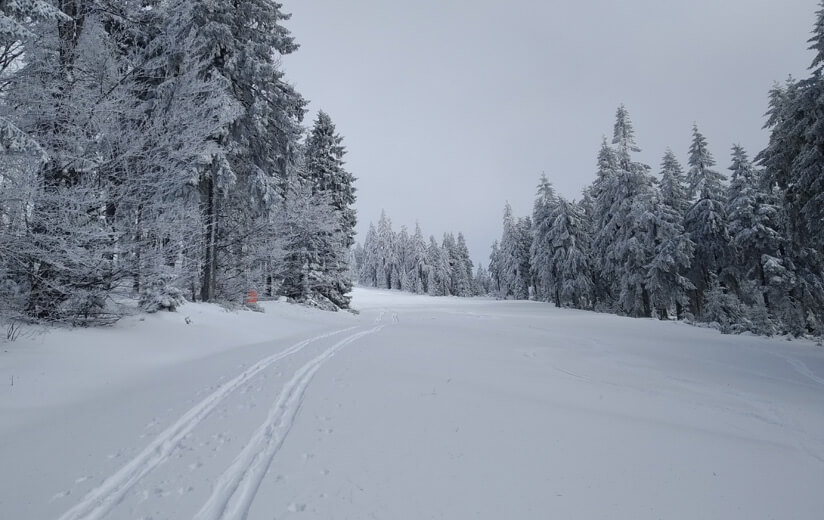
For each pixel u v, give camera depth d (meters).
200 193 17.05
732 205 28.55
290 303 25.77
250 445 4.99
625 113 34.00
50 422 5.93
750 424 6.87
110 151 10.21
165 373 9.02
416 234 87.62
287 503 3.64
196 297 19.86
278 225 23.52
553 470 4.48
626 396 8.23
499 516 3.54
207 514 3.55
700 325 24.27
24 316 9.43
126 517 3.53
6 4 5.84
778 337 19.14
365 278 100.62
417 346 13.62
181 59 12.81
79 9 10.32
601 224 38.09
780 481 4.52
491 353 12.91
